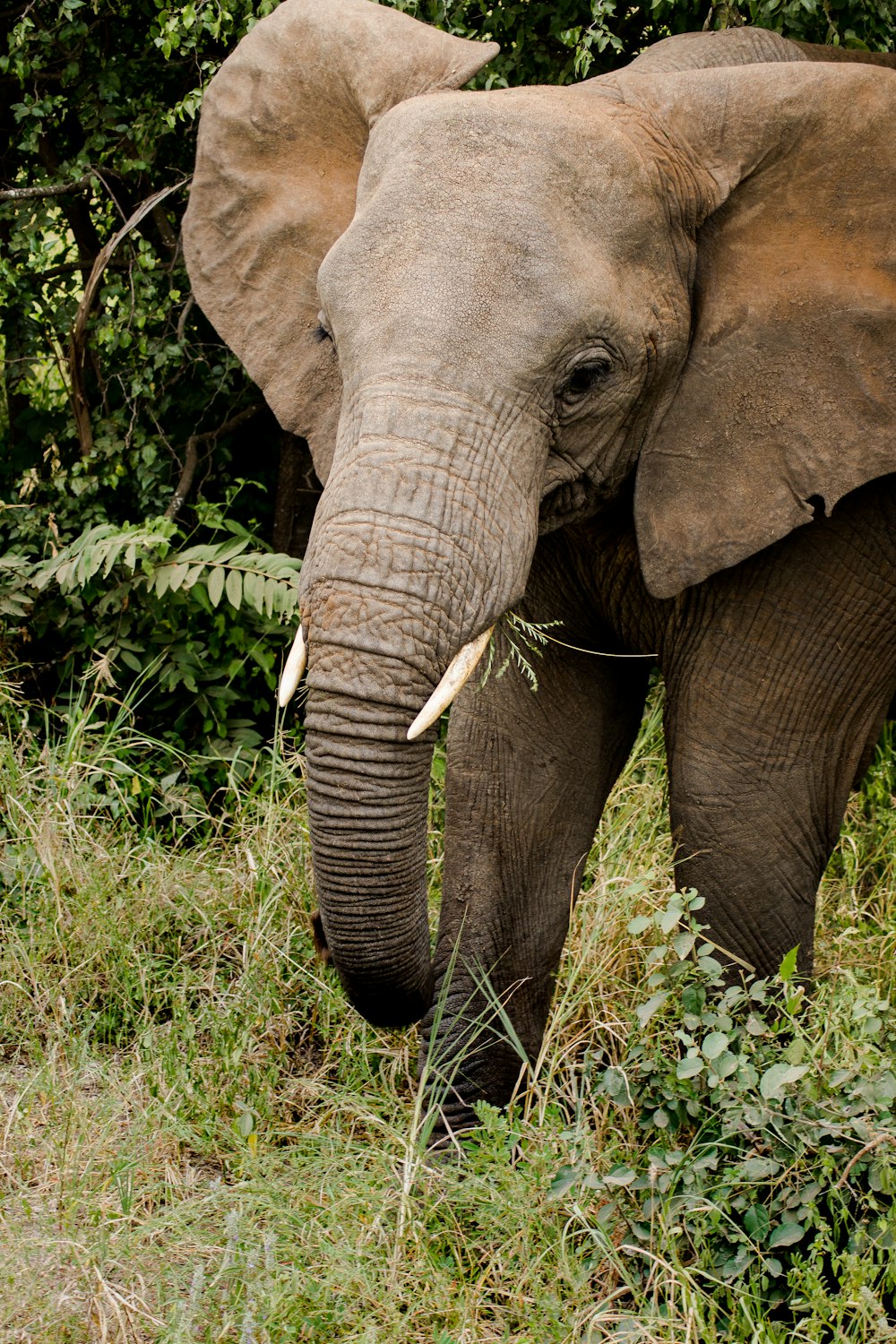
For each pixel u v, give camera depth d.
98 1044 5.82
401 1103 5.55
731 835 5.38
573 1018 5.97
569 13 7.34
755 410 4.90
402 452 4.23
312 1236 4.54
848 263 4.86
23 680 7.88
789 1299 4.40
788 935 5.53
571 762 5.78
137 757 7.75
